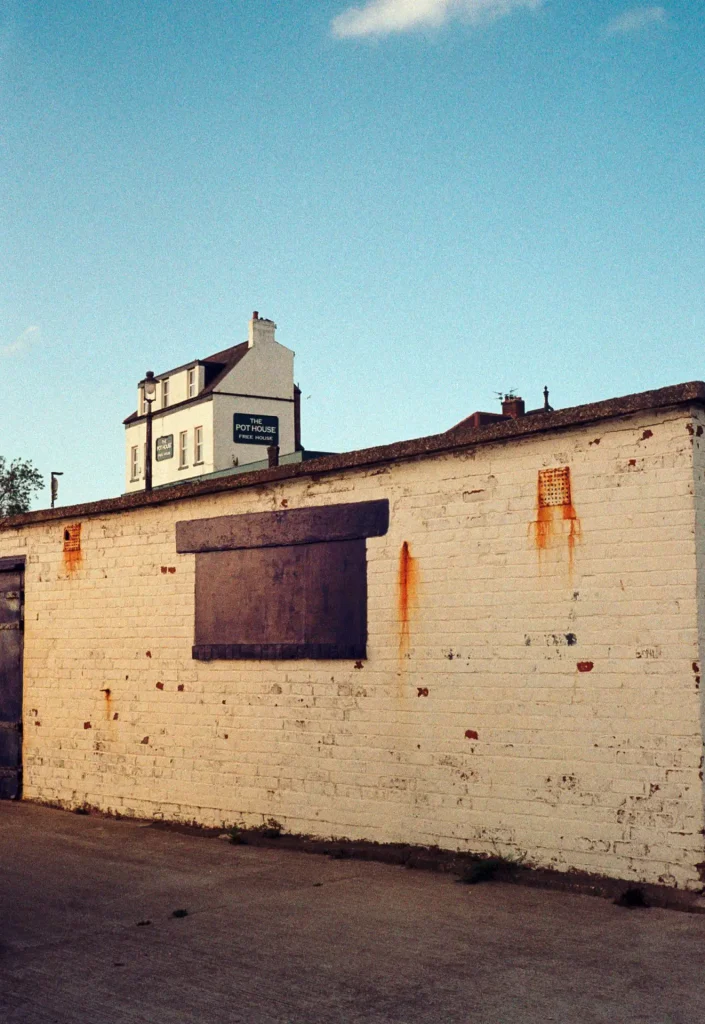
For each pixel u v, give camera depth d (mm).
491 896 8164
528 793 8836
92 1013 5855
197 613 12164
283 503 11258
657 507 8219
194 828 11828
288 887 8750
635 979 6012
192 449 55844
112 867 9883
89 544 13797
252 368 56094
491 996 5836
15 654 14805
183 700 12234
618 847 8203
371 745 10156
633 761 8188
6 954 7062
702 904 7465
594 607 8531
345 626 10508
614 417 8508
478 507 9445
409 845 9727
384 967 6441
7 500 57250
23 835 11828
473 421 32844
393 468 10211
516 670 9023
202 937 7301
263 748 11227
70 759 13742
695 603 7938
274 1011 5762
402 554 10039
